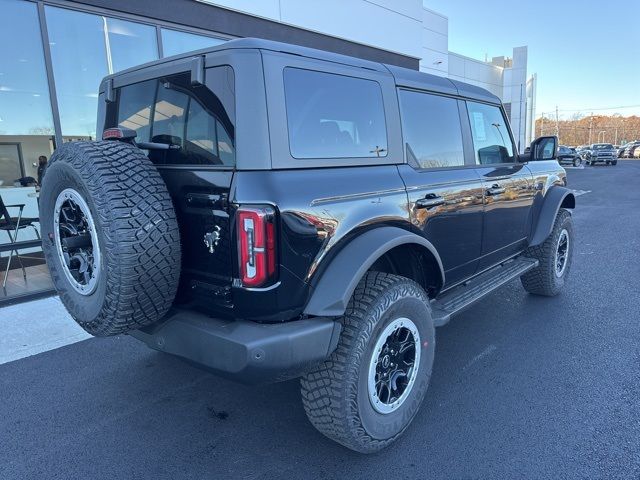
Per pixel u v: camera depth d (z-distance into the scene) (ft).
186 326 7.27
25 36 18.71
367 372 7.76
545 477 7.61
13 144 19.94
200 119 7.57
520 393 10.21
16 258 20.40
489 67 85.15
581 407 9.61
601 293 16.99
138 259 6.77
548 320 14.46
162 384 11.18
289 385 11.10
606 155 119.14
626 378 10.77
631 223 31.50
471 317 14.88
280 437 8.98
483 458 8.13
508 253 13.87
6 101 19.35
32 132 19.86
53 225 8.04
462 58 77.10
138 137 9.16
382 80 9.20
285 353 6.79
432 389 10.46
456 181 10.66
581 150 148.15
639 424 8.99
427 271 9.92
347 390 7.51
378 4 36.24
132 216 6.75
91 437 9.09
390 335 8.23
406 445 8.55
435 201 9.75
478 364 11.62
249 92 6.86
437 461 8.10
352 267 7.37
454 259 10.93
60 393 10.81
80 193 7.09
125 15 21.12
